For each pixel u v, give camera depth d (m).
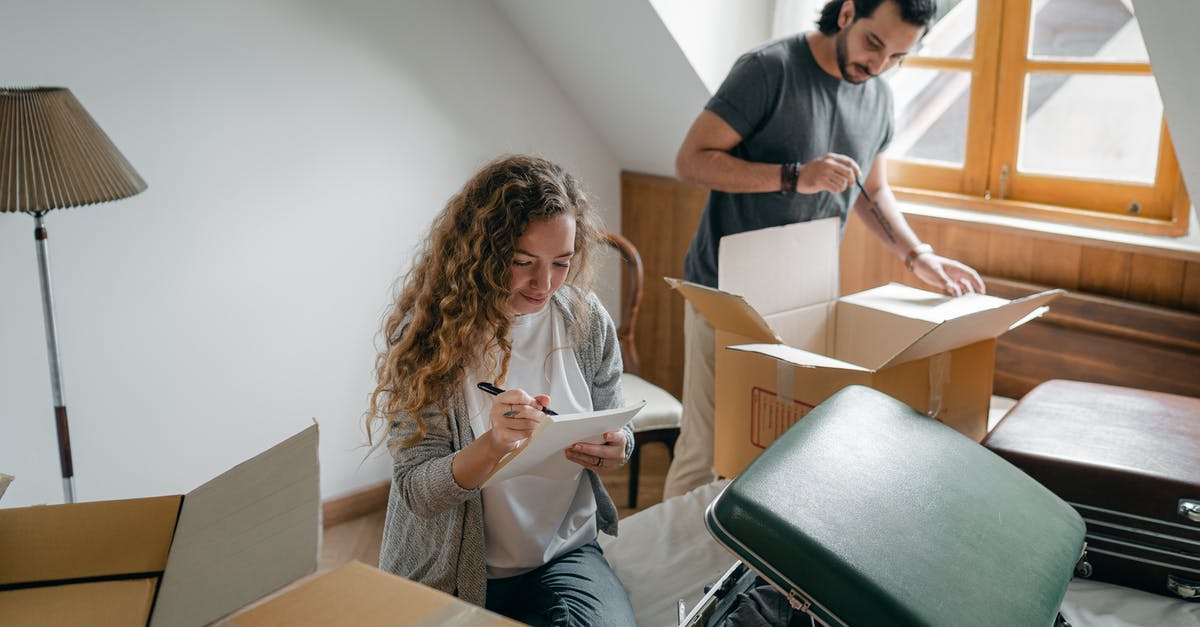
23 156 1.79
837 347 2.17
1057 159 2.43
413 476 1.32
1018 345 2.40
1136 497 1.56
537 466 1.36
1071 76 2.35
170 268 2.35
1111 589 1.60
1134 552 1.58
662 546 1.76
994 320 1.78
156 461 2.43
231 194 2.41
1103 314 2.22
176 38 2.26
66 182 1.82
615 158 3.19
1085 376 2.30
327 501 2.73
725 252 1.89
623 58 2.66
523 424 1.21
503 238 1.32
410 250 2.77
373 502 2.82
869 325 2.09
